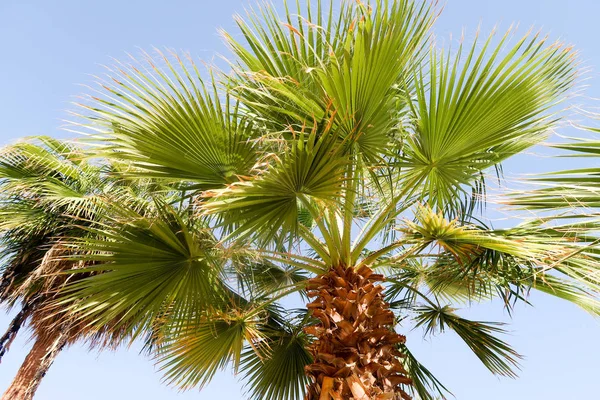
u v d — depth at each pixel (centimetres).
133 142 345
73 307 377
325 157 298
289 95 319
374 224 405
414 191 421
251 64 373
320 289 367
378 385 298
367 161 354
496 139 360
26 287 615
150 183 396
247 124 381
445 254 457
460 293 574
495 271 417
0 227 600
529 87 334
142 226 391
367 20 300
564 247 299
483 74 328
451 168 381
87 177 626
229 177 370
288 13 373
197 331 453
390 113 341
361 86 312
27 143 632
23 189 613
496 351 502
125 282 385
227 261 432
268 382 529
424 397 506
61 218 625
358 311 332
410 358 525
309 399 315
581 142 188
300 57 338
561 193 191
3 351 603
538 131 346
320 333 331
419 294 512
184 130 342
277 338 536
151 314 416
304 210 581
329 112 320
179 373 468
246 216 309
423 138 367
